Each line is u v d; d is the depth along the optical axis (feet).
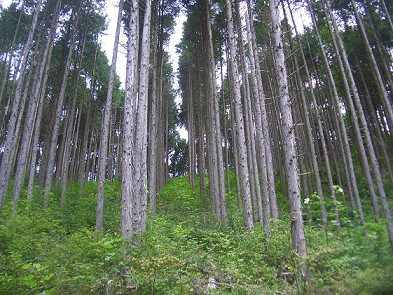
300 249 16.06
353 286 11.25
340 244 13.96
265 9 42.42
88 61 66.03
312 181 60.08
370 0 47.44
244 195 28.58
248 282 16.16
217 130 43.70
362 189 49.78
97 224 33.53
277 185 67.26
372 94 59.00
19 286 14.26
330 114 67.97
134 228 22.34
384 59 43.24
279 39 20.16
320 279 12.69
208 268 18.99
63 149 68.28
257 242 22.89
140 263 14.10
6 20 57.06
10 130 35.91
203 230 31.24
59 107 46.73
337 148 62.64
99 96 81.15
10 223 24.18
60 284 14.92
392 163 52.75
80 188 62.28
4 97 69.51
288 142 18.38
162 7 54.13
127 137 22.54
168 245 18.38
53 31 47.47
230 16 33.45
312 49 53.36
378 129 50.03
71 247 19.51
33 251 20.02
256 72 37.09
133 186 23.89
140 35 53.26
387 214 25.41
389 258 11.53
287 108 18.90
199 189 67.05
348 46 51.72
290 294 13.20
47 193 40.55
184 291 14.05
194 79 75.15
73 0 54.49
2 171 34.32
